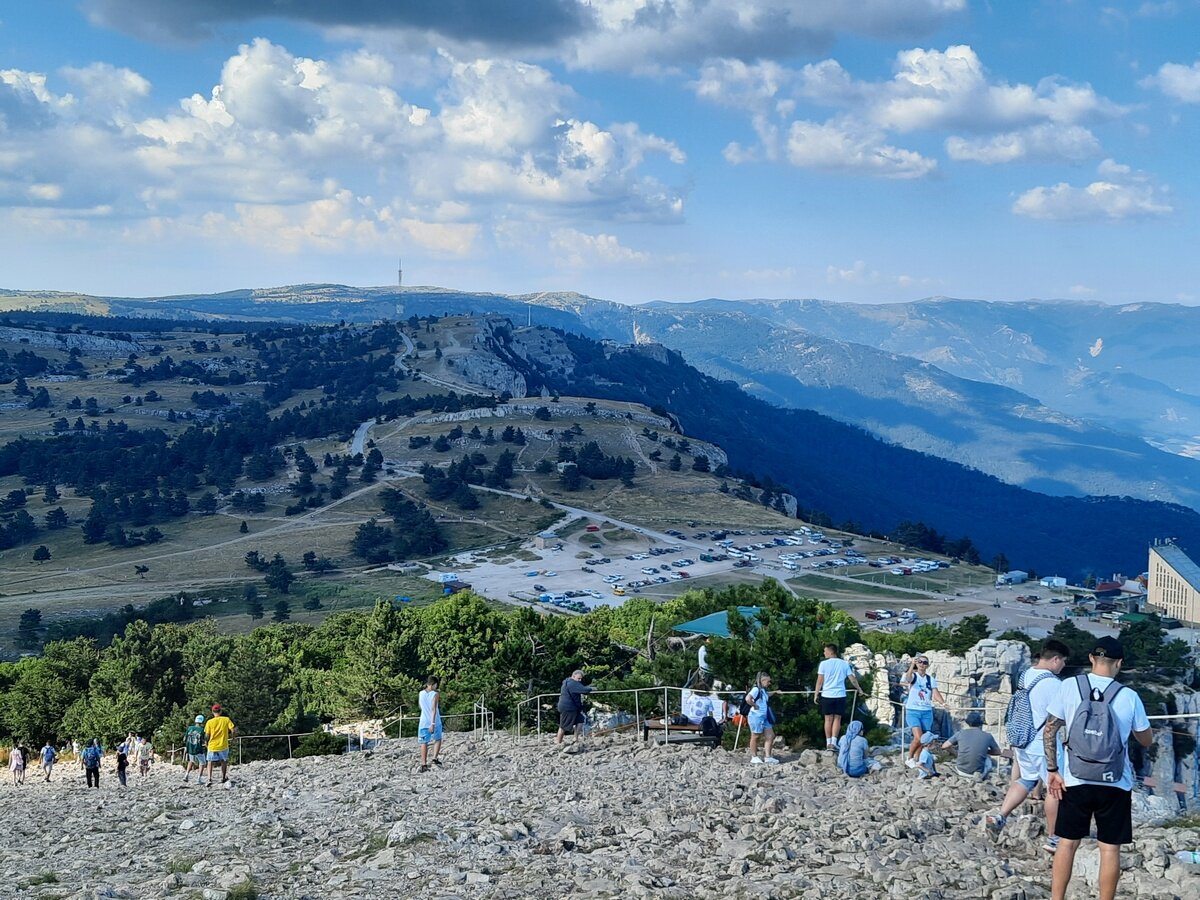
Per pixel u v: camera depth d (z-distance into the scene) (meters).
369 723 55.91
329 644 77.00
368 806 19.72
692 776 20.53
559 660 40.56
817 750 22.53
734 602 33.78
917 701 19.86
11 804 30.30
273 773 30.88
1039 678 13.28
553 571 196.25
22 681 69.06
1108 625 156.38
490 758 26.50
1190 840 13.35
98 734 58.62
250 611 170.25
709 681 29.77
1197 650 80.94
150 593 189.75
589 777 21.45
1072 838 10.20
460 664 58.28
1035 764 13.90
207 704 52.12
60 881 15.30
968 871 12.45
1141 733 10.06
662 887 12.06
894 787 18.25
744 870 12.83
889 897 11.45
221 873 14.33
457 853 14.51
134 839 19.28
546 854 14.39
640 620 57.38
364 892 12.70
